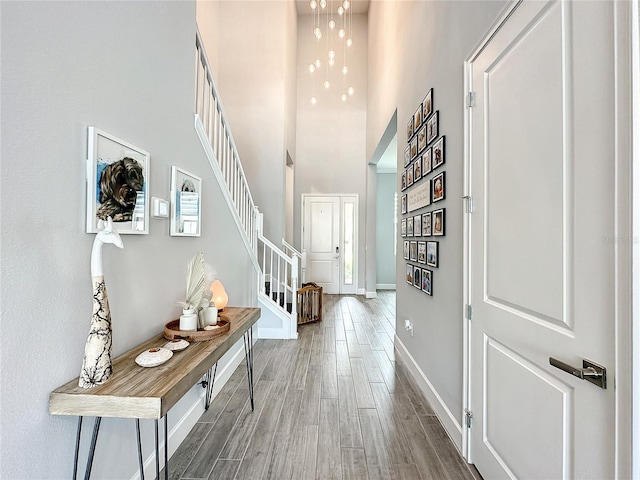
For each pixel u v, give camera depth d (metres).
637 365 0.79
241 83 5.17
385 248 8.33
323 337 4.00
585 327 0.96
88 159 1.19
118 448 1.35
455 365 1.93
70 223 1.12
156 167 1.69
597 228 0.92
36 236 1.00
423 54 2.63
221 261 2.67
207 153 2.38
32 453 0.98
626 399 0.82
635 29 0.79
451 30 2.02
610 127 0.87
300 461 1.74
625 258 0.82
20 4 0.94
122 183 1.37
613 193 0.86
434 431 2.03
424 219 2.56
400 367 3.05
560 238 1.06
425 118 2.53
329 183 7.10
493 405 1.50
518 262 1.31
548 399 1.12
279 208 5.20
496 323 1.47
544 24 1.14
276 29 5.16
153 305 1.66
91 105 1.22
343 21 6.98
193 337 1.60
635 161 0.79
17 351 0.94
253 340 3.73
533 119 1.21
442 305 2.16
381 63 4.94
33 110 0.98
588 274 0.95
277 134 5.18
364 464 1.72
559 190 1.07
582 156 0.97
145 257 1.58
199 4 4.52
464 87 1.80
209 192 2.42
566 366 0.98
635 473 0.79
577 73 0.99
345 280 7.23
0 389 0.90
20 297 0.95
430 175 2.45
